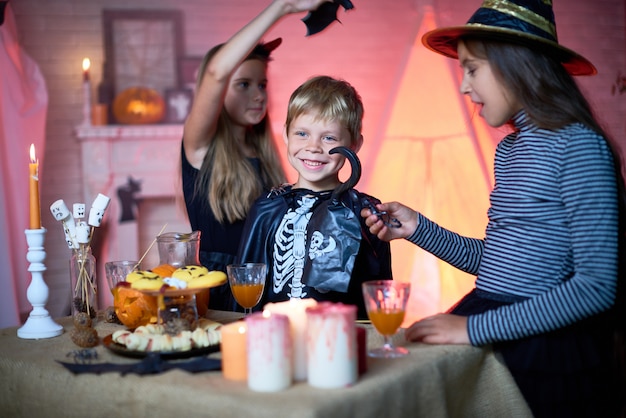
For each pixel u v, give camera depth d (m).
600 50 5.31
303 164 1.86
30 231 1.58
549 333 1.39
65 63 4.50
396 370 1.24
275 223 1.88
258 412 1.07
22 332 1.57
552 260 1.39
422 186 4.67
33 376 1.34
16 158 3.96
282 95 4.84
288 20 4.80
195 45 4.70
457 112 4.65
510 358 1.39
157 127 4.57
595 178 1.34
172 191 4.64
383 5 4.91
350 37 4.89
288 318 1.17
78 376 1.28
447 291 4.47
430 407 1.27
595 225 1.33
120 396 1.22
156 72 4.64
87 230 1.66
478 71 1.49
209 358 1.30
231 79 2.34
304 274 1.65
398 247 4.50
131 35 4.59
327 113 1.82
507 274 1.43
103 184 4.54
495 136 4.73
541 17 1.47
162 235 1.65
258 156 2.46
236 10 4.75
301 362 1.20
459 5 4.82
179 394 1.16
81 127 4.47
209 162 2.30
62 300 4.52
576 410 1.38
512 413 1.40
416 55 4.70
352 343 1.17
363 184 4.72
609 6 5.31
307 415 1.04
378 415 1.16
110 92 4.56
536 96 1.42
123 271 1.63
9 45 4.07
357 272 1.82
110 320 1.67
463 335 1.37
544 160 1.40
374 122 4.94
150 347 1.35
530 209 1.41
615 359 1.43
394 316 1.31
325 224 1.64
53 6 4.45
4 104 3.97
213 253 2.26
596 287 1.31
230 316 1.71
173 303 1.43
